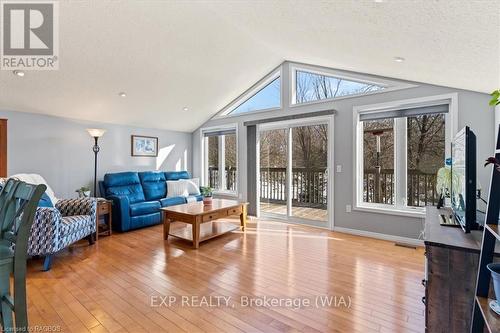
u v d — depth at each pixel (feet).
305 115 14.93
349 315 6.24
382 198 12.88
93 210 11.69
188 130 20.93
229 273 8.53
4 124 12.24
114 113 15.38
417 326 5.81
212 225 14.42
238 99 18.33
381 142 12.89
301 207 15.56
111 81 12.58
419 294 7.19
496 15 4.29
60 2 8.35
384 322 5.97
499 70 6.82
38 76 10.98
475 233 5.24
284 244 11.55
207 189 13.58
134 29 10.08
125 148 17.07
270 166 17.06
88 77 11.83
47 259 8.89
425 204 11.64
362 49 8.86
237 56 13.87
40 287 7.63
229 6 9.09
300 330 5.68
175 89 14.99
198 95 16.47
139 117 16.71
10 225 4.03
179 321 5.99
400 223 11.94
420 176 11.81
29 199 3.63
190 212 11.36
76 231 10.34
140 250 10.80
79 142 14.87
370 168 13.24
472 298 4.34
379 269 8.84
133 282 7.91
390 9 5.36
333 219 13.97
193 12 10.08
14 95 11.57
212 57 13.28
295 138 15.81
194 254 10.30
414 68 9.20
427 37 6.08
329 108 14.19
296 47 11.82
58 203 11.64
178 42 11.48
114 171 16.48
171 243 11.73
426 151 11.63
